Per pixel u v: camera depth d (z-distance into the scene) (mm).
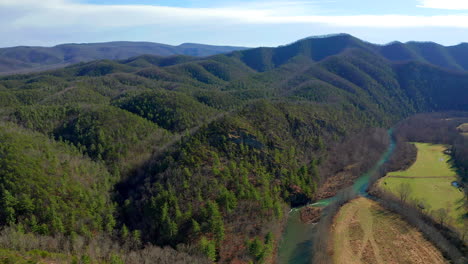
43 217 101625
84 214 108625
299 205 143250
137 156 156875
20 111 180875
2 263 75438
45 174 115562
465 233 110188
